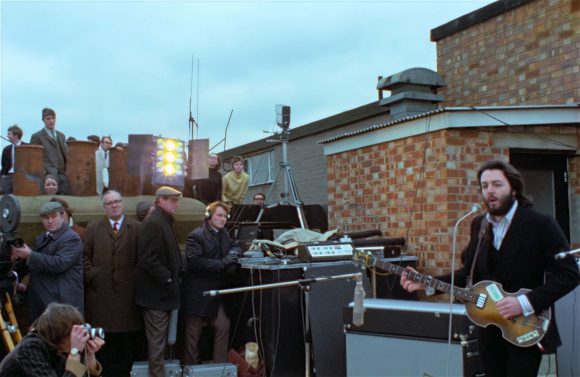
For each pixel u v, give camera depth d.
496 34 8.26
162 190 5.25
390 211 6.94
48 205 4.92
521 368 3.36
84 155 6.26
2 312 5.18
